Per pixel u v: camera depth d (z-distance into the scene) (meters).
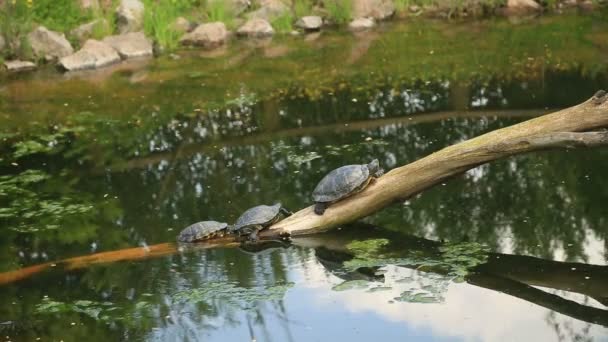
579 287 5.81
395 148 9.02
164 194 8.14
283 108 11.02
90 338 5.40
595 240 6.49
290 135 9.86
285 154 9.12
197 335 5.36
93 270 6.50
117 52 14.66
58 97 12.16
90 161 9.32
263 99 11.52
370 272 6.15
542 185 7.63
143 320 5.62
